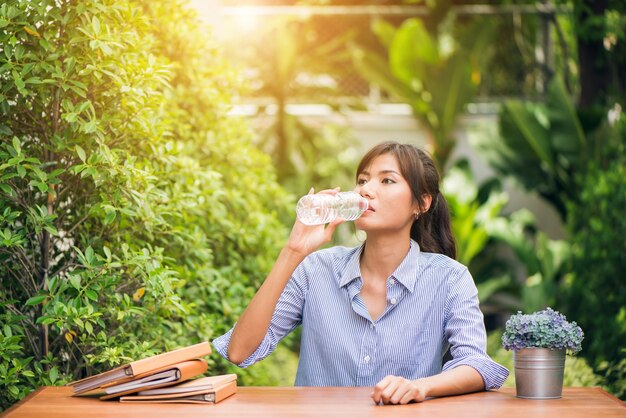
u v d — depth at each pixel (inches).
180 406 91.7
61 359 128.0
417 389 94.5
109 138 123.6
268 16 424.8
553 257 376.8
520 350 97.7
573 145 377.7
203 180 147.6
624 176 279.3
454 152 431.5
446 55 423.2
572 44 421.1
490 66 448.8
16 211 118.2
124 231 130.1
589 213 307.0
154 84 125.6
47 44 114.3
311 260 114.1
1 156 114.2
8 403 121.1
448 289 110.1
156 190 123.0
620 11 367.6
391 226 107.7
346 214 104.5
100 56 119.5
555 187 403.9
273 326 112.0
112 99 123.3
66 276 128.7
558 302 312.0
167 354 95.0
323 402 94.0
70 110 114.3
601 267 274.7
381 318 109.3
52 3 114.7
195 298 143.8
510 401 96.1
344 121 434.3
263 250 170.7
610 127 369.1
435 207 115.6
